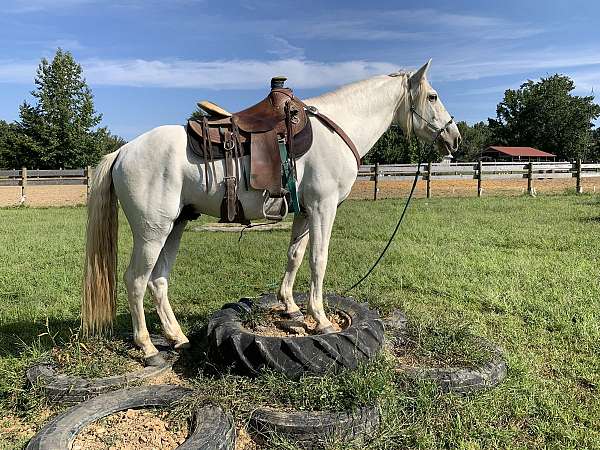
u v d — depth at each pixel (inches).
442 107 140.6
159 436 94.3
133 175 115.1
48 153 1182.9
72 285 206.2
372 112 134.6
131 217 118.1
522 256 248.1
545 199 518.6
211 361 120.1
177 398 103.3
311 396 102.8
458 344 132.1
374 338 120.4
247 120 118.8
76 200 606.9
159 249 120.8
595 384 119.3
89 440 92.6
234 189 117.3
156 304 134.6
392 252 261.6
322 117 122.3
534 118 2098.9
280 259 251.0
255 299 151.4
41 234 331.3
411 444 97.3
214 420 94.7
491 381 117.3
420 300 184.1
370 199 568.7
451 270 222.2
